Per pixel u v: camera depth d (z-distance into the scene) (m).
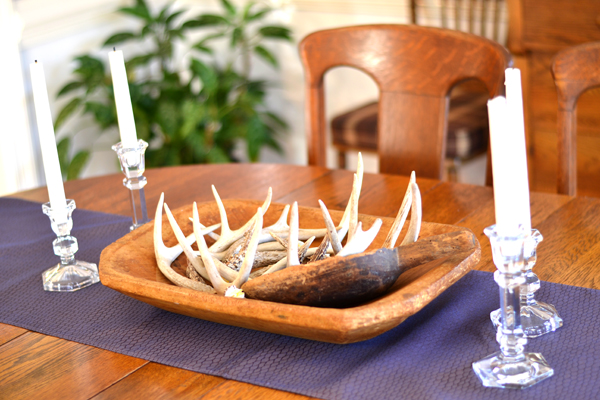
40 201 1.33
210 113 2.91
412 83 1.40
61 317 0.86
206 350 0.76
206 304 0.73
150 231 0.94
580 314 0.78
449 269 0.73
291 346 0.75
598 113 2.14
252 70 3.29
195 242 0.98
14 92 2.55
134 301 0.89
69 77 2.86
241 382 0.70
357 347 0.75
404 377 0.68
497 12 2.33
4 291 0.95
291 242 0.75
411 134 1.42
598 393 0.63
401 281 0.79
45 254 1.07
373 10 2.80
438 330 0.77
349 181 1.31
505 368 0.66
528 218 0.67
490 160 1.32
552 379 0.66
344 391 0.66
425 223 0.88
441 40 1.35
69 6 2.76
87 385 0.71
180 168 1.46
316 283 0.71
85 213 1.24
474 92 2.57
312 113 1.52
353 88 2.99
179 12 2.90
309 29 3.03
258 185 1.32
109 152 3.11
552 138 2.26
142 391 0.69
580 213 1.09
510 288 0.64
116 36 2.82
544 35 2.13
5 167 2.59
